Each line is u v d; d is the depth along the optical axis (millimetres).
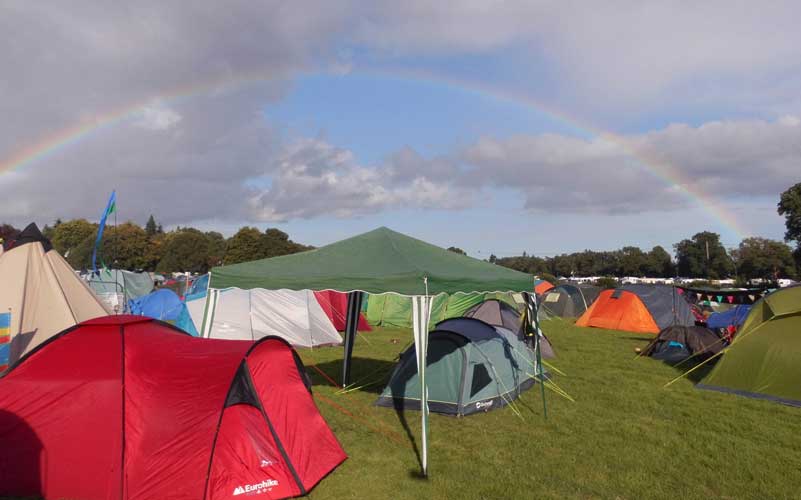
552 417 8875
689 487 6094
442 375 9055
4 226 38938
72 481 5281
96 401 5473
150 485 5211
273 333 15969
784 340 10375
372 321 23688
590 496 5809
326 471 6180
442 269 7711
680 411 9320
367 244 9062
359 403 9516
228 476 5328
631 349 17109
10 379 5641
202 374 5680
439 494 5762
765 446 7496
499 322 16344
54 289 10320
